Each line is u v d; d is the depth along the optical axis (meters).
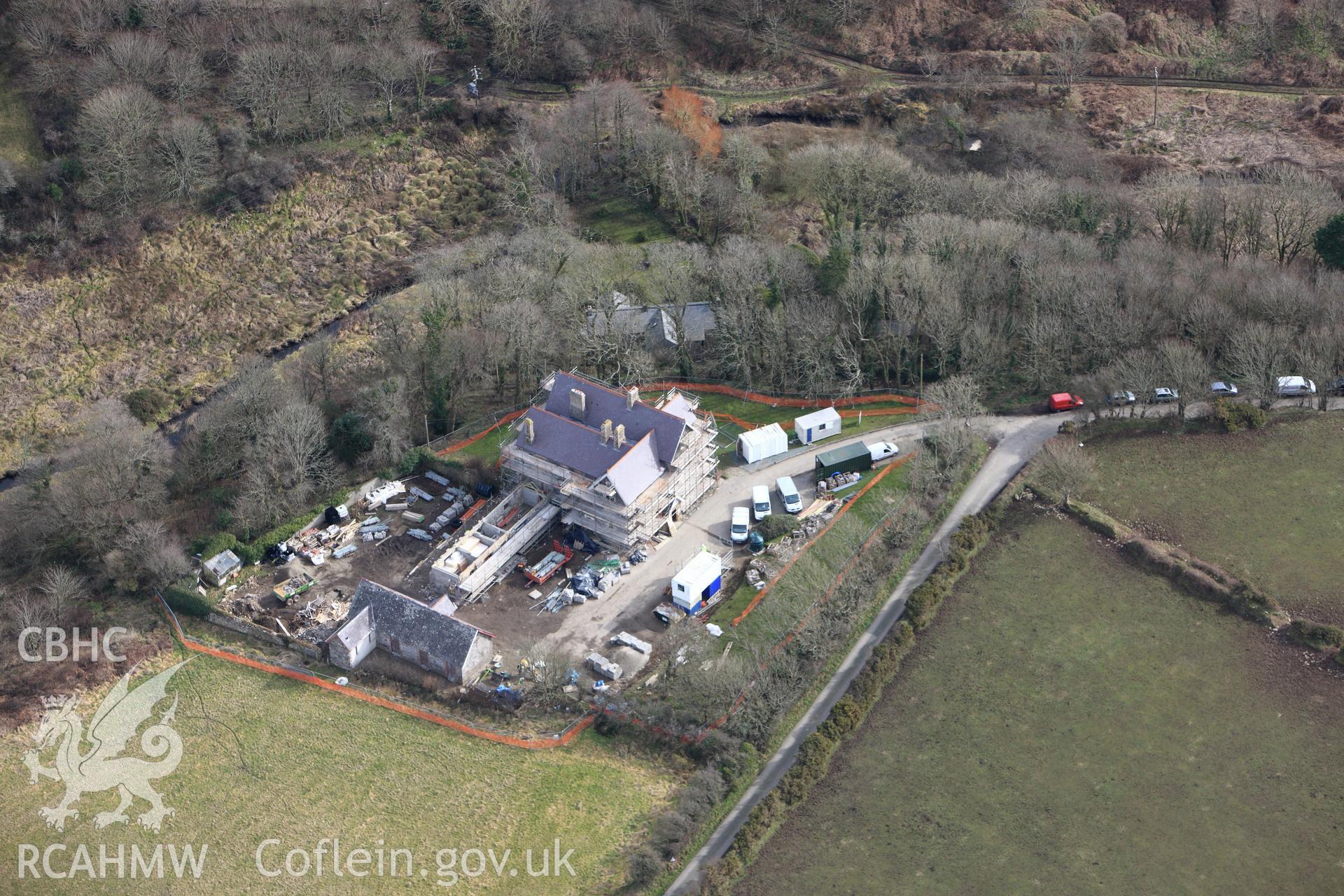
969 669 180.75
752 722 170.75
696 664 176.38
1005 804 163.12
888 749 170.25
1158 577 194.00
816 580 189.00
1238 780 165.00
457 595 192.75
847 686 178.75
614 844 159.75
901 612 189.25
